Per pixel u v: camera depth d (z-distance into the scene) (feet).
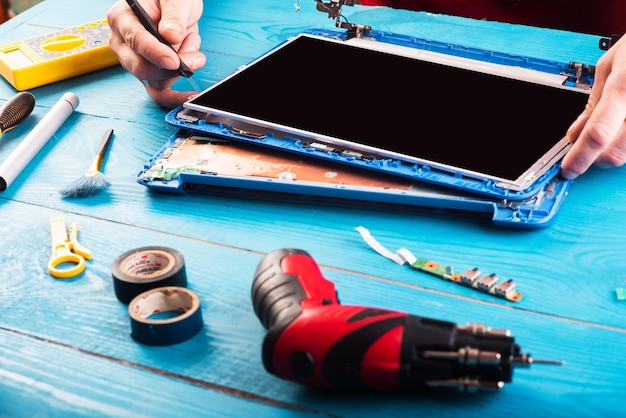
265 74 4.14
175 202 3.60
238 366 2.71
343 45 4.43
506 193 3.32
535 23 6.20
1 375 2.69
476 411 2.50
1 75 4.68
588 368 2.66
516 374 2.63
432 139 3.60
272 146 3.69
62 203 3.61
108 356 2.76
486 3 6.20
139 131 4.12
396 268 3.15
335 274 3.12
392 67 4.21
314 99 3.91
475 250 3.24
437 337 2.37
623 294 2.96
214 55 4.80
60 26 5.16
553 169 3.48
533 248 3.24
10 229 3.43
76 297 3.04
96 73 4.72
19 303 3.02
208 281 3.10
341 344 2.41
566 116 3.77
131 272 3.10
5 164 3.76
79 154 3.96
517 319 2.87
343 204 3.52
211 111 3.82
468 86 4.02
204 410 2.54
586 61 4.65
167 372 2.69
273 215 3.50
